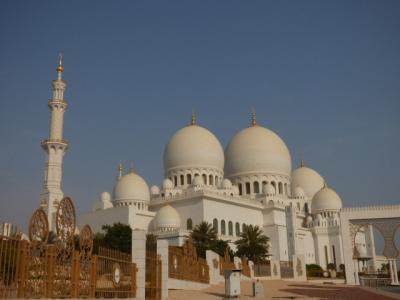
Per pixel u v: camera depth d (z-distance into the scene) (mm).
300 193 151875
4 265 23766
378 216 79812
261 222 133125
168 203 124938
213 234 99125
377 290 60938
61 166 100625
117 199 129500
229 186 135250
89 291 28875
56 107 102062
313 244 138750
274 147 149875
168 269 44969
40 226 25875
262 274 86688
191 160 139250
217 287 60125
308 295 51844
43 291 25328
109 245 83250
